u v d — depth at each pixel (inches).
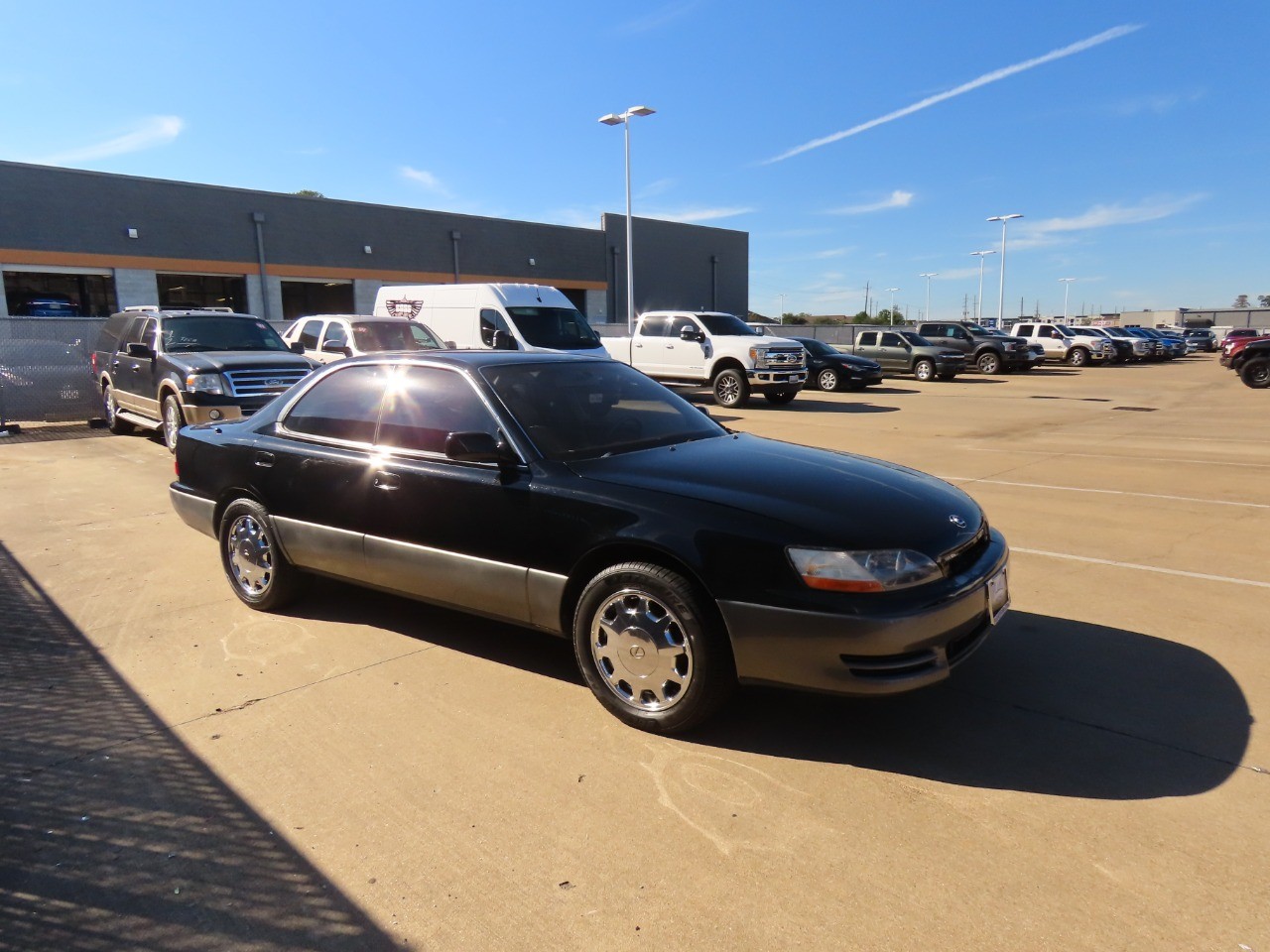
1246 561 230.8
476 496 152.8
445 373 168.6
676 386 749.9
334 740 136.4
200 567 233.1
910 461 406.6
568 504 141.6
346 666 165.3
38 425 545.0
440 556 158.7
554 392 169.9
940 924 93.1
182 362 407.8
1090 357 1359.5
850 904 96.7
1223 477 359.3
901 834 110.0
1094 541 252.8
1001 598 144.0
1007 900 96.9
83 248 1196.5
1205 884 99.3
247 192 1366.9
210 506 203.3
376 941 92.0
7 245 1126.4
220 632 184.5
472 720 142.9
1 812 116.6
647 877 102.2
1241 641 173.3
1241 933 91.1
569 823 113.5
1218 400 751.1
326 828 112.9
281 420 193.2
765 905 96.8
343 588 213.8
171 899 98.7
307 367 429.4
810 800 118.2
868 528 127.5
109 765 129.1
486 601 154.8
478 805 117.9
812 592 121.7
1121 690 151.1
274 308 1416.1
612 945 90.9
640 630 135.6
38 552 247.4
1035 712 143.4
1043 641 174.1
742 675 128.1
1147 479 356.2
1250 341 901.2
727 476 144.6
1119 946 89.4
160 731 139.6
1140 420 584.7
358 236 1514.5
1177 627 181.5
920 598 122.8
